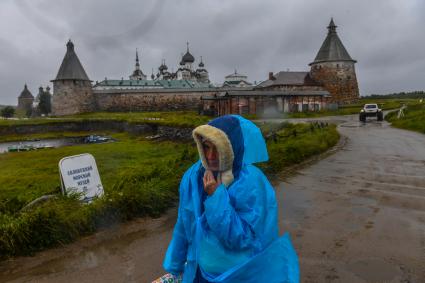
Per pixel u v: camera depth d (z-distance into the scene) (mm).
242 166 2582
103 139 47656
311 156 15500
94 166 8266
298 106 67875
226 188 2498
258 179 2510
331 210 8000
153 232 6707
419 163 13562
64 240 6168
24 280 5000
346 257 5629
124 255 5754
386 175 11531
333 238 6391
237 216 2385
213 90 92188
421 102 65000
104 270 5258
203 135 2535
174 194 8406
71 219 6477
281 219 7434
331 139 20219
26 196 9773
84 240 6352
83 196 7664
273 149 14148
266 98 63812
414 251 5820
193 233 2609
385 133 27375
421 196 9016
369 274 5094
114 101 91500
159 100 90812
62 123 65062
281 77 88375
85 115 81438
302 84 86375
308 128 25938
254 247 2424
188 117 51781
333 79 89375
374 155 15750
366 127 35062
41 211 6246
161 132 45469
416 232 6641
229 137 2566
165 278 3033
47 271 5250
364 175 11586
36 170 22547
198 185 2699
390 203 8477
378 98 120250
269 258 2434
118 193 7617
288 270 2471
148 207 7562
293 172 12156
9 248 5680
